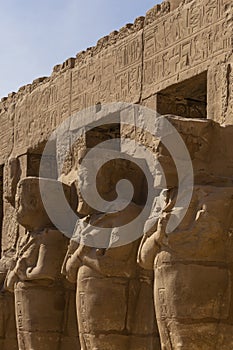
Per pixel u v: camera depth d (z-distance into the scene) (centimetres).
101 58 1591
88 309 1295
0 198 1959
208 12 1354
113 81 1548
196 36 1370
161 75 1435
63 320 1495
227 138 1177
